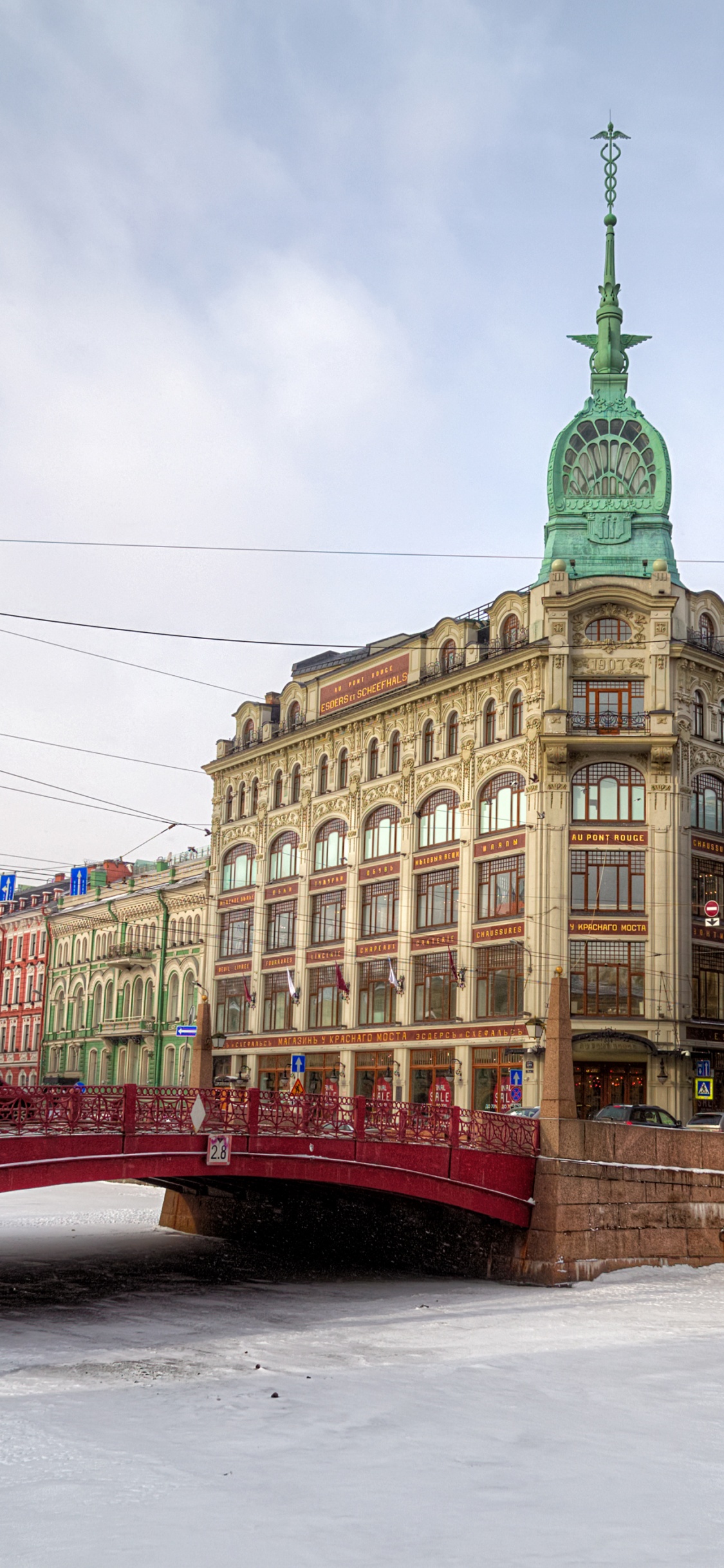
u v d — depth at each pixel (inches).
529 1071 1865.2
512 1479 593.9
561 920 1892.2
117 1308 1071.0
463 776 2084.2
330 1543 498.0
